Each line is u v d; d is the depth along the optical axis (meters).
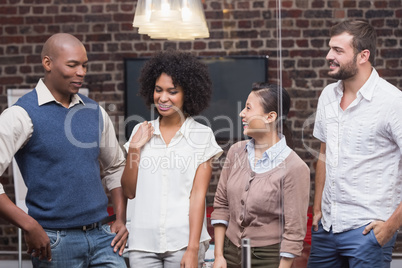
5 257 2.36
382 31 2.42
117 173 2.16
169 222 2.08
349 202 2.30
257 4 2.40
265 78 2.39
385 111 2.29
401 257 2.29
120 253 2.10
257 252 2.25
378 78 2.38
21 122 1.94
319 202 2.35
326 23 2.42
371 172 2.29
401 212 2.25
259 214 2.25
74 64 2.07
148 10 2.38
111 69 2.35
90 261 2.06
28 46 2.40
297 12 2.42
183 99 2.17
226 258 2.25
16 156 2.00
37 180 1.97
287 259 2.25
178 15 2.38
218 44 2.39
